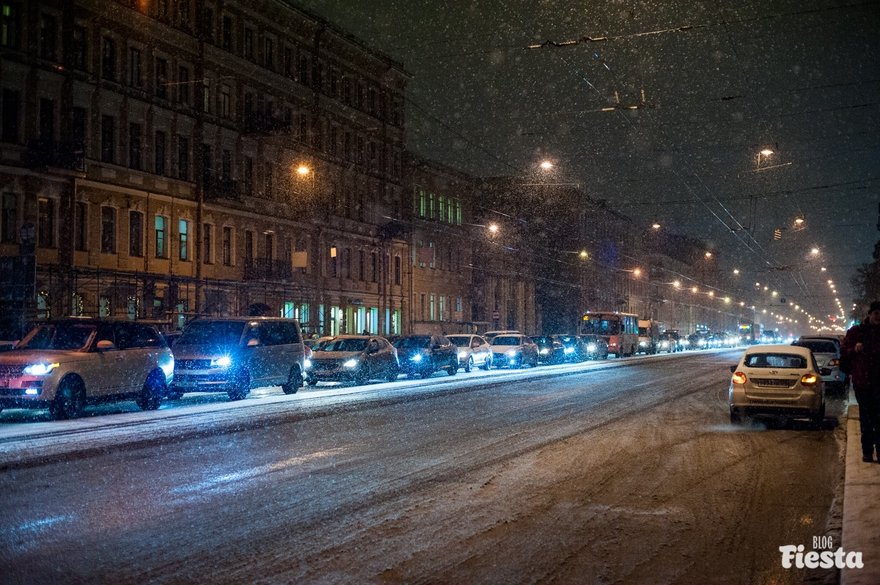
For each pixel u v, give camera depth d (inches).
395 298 2551.7
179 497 353.7
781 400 641.6
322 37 2186.3
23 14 1398.9
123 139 1574.8
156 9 1646.2
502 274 3257.9
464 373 1549.0
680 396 951.0
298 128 2098.9
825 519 327.9
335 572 245.9
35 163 1389.0
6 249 1364.4
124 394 732.7
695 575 250.8
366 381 1165.1
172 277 1635.1
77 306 1454.2
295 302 2068.2
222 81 1828.2
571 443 539.5
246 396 904.9
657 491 380.2
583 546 280.7
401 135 2603.3
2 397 653.3
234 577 239.6
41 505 335.6
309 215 2108.8
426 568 251.6
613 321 2684.5
